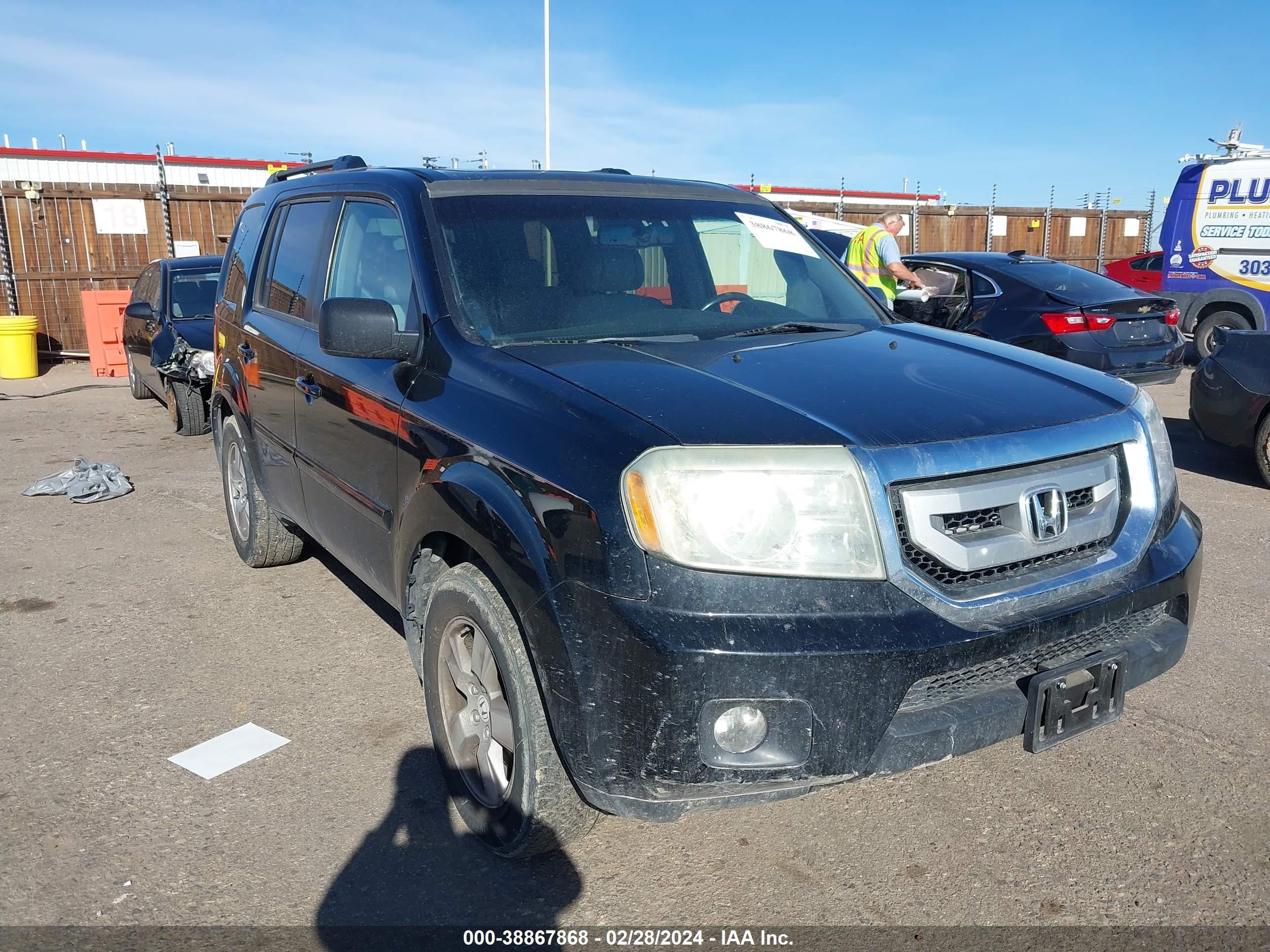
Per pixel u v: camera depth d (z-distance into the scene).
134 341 10.77
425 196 3.46
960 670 2.30
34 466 8.13
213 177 21.53
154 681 3.94
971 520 2.41
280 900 2.61
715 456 2.23
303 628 4.48
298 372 3.95
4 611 4.73
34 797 3.10
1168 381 9.01
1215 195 12.82
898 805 3.04
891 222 9.04
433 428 2.86
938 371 2.88
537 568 2.37
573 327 3.18
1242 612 4.50
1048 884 2.64
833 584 2.24
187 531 6.09
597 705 2.27
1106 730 3.46
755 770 2.20
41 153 19.59
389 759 3.33
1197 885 2.62
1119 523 2.70
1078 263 24.62
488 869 2.74
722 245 3.77
